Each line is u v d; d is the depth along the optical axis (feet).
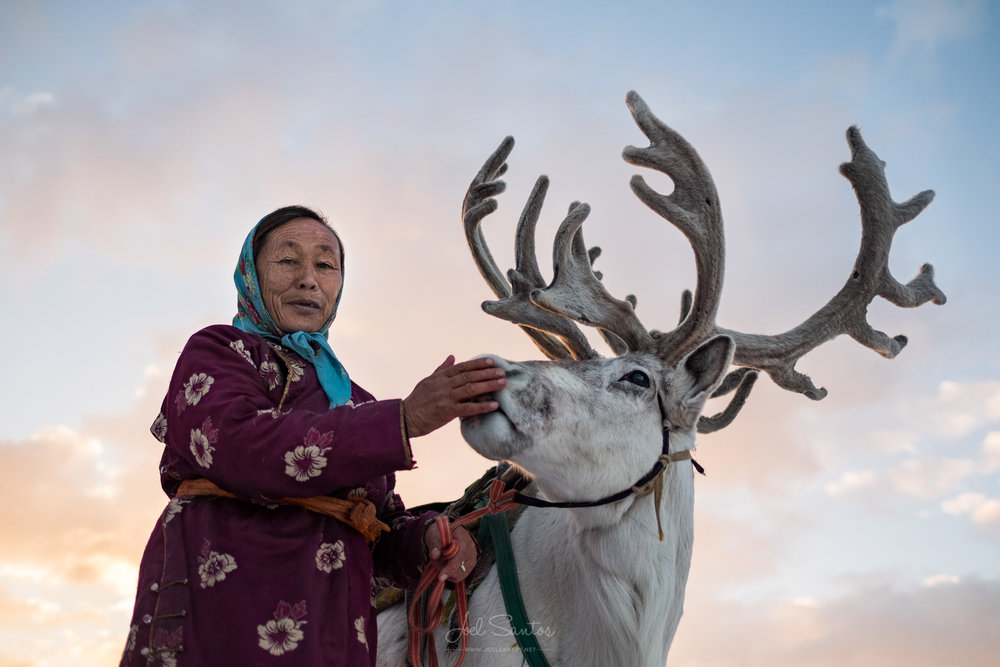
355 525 7.01
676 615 7.69
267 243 7.77
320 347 7.43
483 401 6.56
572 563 7.42
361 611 6.75
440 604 7.86
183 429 6.41
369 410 6.30
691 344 7.72
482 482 8.67
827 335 8.95
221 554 6.28
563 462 6.92
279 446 6.09
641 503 7.32
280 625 6.17
